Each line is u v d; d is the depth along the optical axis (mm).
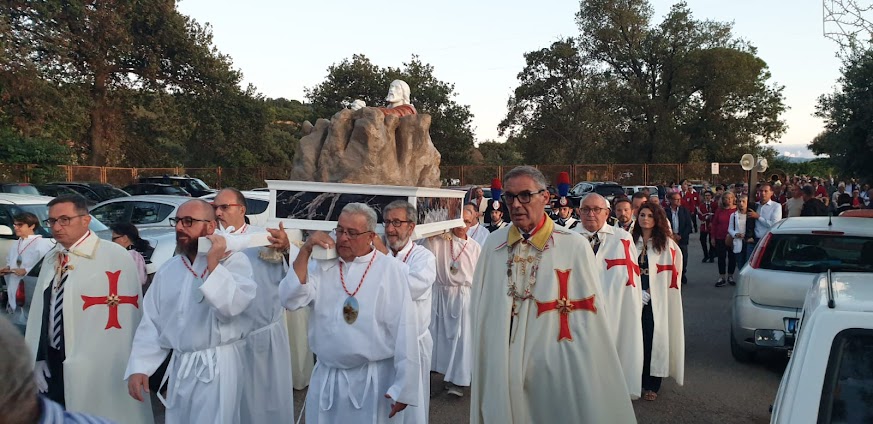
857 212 7098
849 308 2529
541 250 3109
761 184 11031
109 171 30438
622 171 36750
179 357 3768
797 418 2326
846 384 2336
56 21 24109
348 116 5832
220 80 29797
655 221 5898
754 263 6605
